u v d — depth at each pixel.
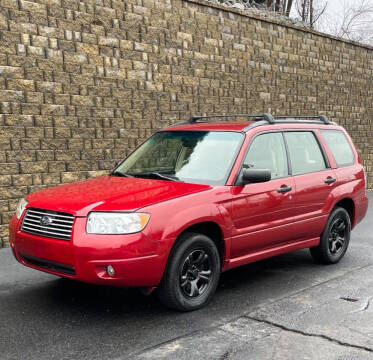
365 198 7.14
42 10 7.65
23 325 4.40
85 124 8.30
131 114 8.97
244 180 5.11
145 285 4.42
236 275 6.10
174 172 5.45
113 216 4.31
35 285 5.54
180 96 9.80
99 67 8.42
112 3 8.55
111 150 8.70
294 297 5.24
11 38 7.32
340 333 4.27
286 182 5.73
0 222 7.35
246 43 11.13
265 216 5.41
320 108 13.41
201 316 4.65
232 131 5.65
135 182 5.21
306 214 6.00
